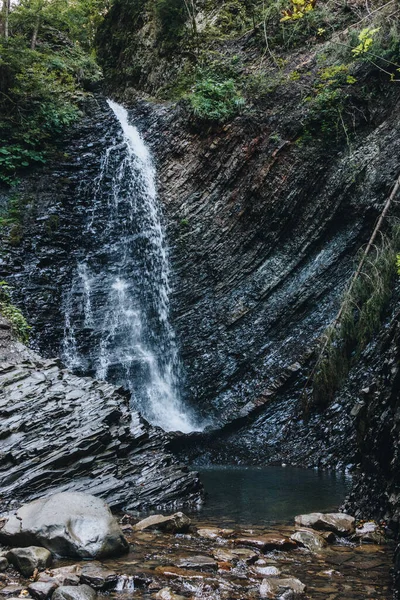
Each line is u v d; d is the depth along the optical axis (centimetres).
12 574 379
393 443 477
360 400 605
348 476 837
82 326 1262
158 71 1838
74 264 1338
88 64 1891
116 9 2114
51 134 1533
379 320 1052
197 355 1268
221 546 449
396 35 1268
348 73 1332
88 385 812
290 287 1252
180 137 1555
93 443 668
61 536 409
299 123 1341
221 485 757
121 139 1602
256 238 1328
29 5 1789
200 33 1766
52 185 1431
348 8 1484
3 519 503
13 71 1516
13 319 1091
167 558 413
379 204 1208
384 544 460
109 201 1478
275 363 1176
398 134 1247
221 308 1302
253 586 360
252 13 1709
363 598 345
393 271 1079
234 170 1408
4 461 627
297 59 1484
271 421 1098
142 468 681
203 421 1170
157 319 1366
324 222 1264
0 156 1425
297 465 955
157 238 1471
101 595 344
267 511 591
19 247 1285
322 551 441
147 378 1301
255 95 1458
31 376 805
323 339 1112
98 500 461
